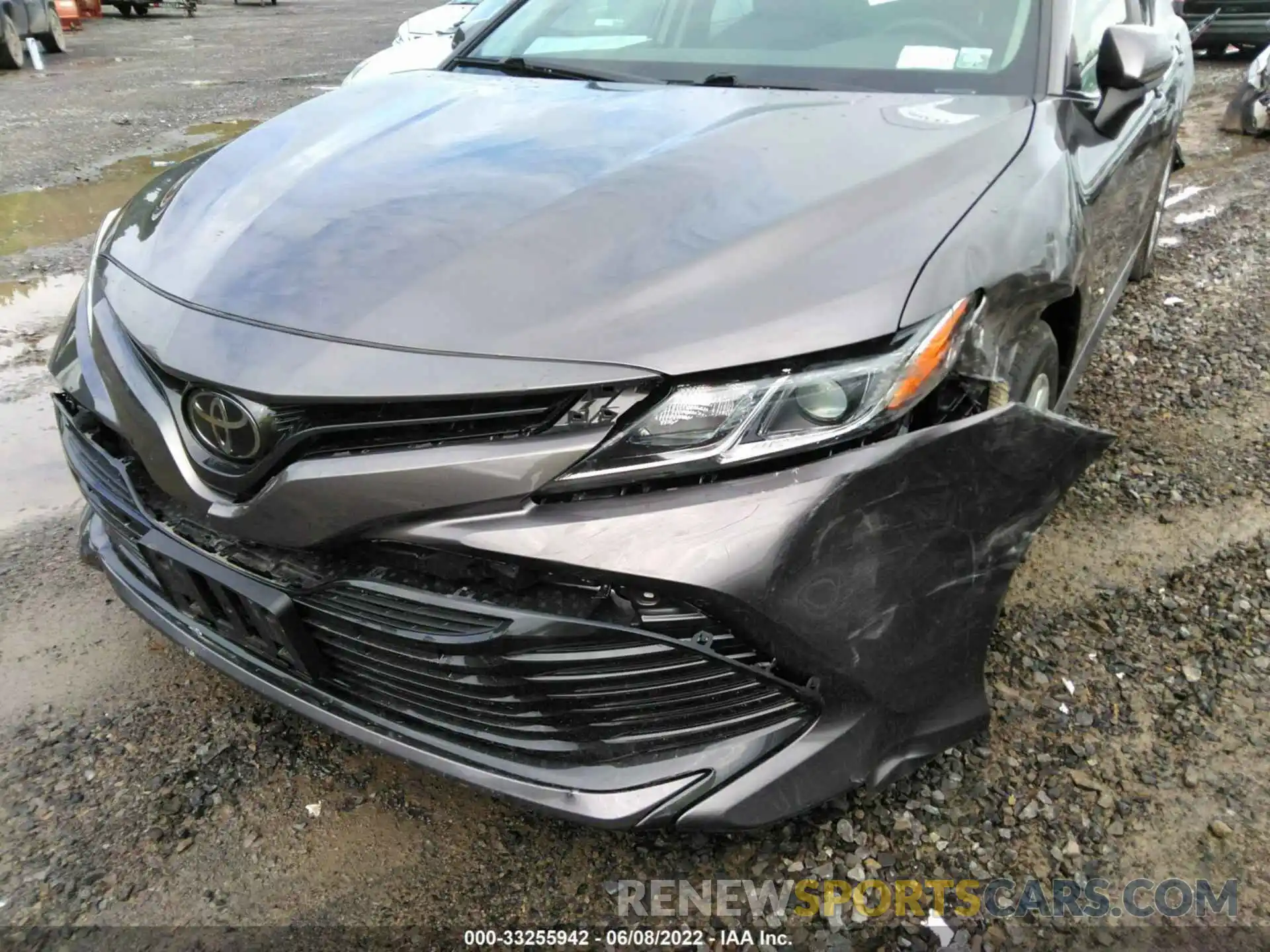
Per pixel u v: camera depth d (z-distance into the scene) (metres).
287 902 1.74
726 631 1.48
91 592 2.55
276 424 1.53
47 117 8.95
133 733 2.10
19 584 2.56
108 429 1.93
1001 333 1.76
